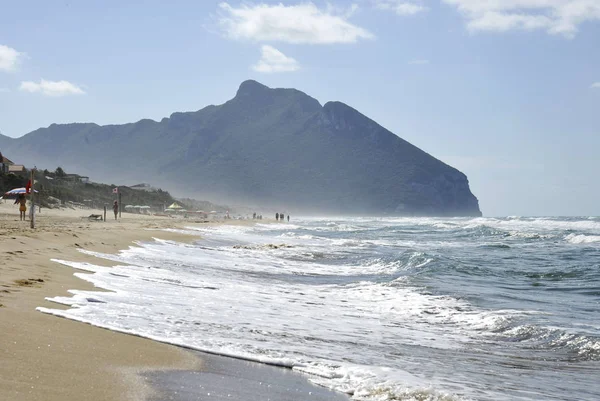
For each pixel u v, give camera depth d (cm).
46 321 785
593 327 1109
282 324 1041
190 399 545
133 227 4062
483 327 1146
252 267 2162
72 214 6988
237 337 880
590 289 1680
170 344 771
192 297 1227
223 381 626
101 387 544
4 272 1138
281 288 1608
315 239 4512
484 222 8675
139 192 14025
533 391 718
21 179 8194
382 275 2064
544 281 1894
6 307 830
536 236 4547
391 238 4750
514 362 885
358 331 1056
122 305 1004
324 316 1189
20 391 500
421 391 650
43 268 1291
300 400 594
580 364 885
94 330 783
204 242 3431
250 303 1259
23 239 1750
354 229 6750
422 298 1477
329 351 856
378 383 675
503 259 2648
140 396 532
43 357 613
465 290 1631
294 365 740
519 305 1388
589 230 5491
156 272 1597
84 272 1354
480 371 813
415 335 1057
